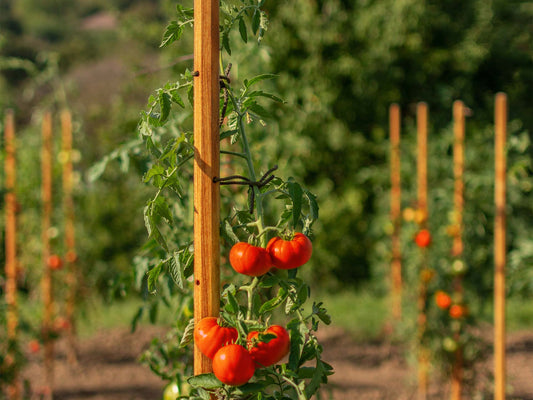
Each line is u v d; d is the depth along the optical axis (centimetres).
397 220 584
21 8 4788
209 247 168
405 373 559
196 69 168
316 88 815
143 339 672
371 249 880
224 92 191
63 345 651
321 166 888
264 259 170
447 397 499
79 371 572
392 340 566
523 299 768
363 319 733
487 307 746
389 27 874
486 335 639
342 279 908
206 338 165
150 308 304
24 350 624
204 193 168
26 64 599
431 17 917
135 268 291
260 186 183
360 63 868
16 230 498
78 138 608
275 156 461
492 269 679
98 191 779
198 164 168
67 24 4675
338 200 898
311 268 868
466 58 948
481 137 661
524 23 1052
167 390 270
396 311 582
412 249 512
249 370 161
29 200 572
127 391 521
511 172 525
